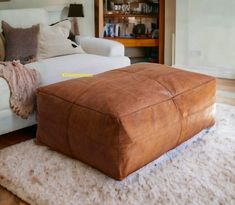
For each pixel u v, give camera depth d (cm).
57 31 327
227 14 405
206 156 218
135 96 198
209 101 242
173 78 231
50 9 388
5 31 300
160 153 207
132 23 490
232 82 398
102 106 189
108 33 486
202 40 434
